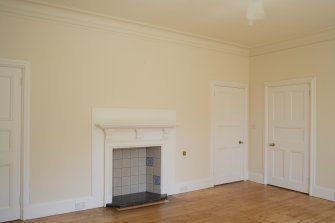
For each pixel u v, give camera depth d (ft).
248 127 19.42
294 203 14.42
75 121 12.91
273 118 17.99
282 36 16.28
